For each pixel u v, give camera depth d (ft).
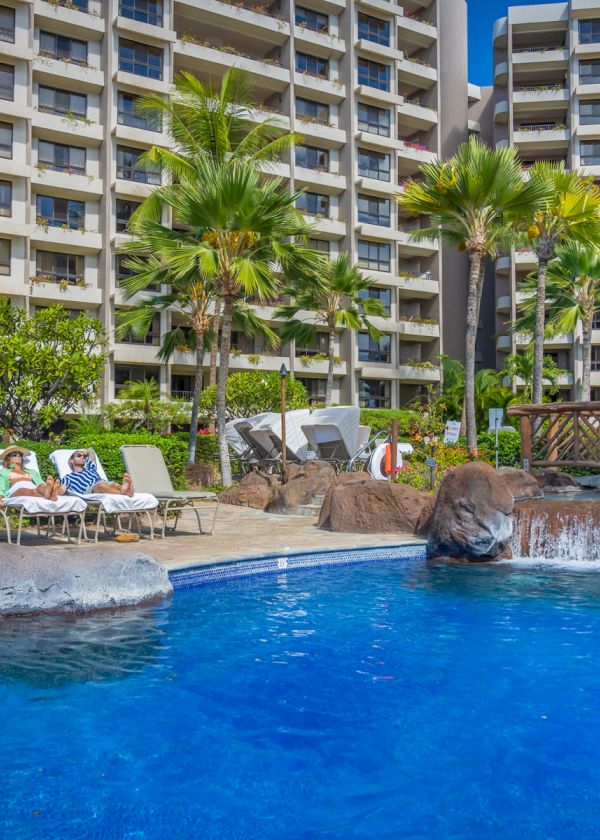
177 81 66.85
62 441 52.80
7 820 10.11
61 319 51.52
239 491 53.52
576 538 32.65
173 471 46.26
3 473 31.58
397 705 14.66
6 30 103.71
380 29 139.64
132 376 112.98
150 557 23.59
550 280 100.42
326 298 103.40
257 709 14.42
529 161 157.79
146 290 110.52
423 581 27.50
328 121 134.62
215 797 10.83
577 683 15.98
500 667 17.04
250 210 54.08
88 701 14.75
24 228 101.09
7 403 48.75
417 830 9.90
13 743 12.76
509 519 31.96
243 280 54.65
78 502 29.71
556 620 21.34
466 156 59.57
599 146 147.84
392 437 48.52
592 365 145.18
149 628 20.17
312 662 17.34
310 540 33.35
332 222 130.31
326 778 11.47
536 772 11.70
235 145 70.95
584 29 150.00
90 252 111.04
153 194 66.74
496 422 52.54
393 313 136.77
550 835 9.75
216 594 24.72
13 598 20.70
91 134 109.09
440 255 144.05
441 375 138.51
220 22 124.26
